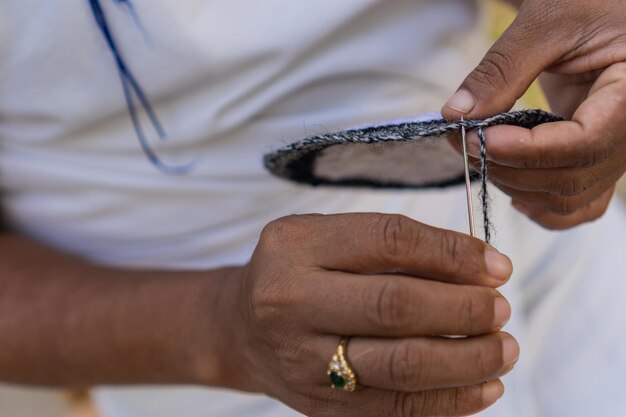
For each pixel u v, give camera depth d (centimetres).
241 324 51
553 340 75
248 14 55
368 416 48
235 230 63
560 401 74
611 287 76
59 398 118
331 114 60
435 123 47
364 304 46
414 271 46
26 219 64
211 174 60
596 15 48
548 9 48
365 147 48
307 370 48
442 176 54
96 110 57
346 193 63
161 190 61
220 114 58
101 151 59
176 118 58
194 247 64
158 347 57
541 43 48
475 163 49
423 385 46
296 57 57
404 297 45
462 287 46
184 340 56
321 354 47
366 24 58
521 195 52
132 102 57
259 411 68
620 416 71
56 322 59
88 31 54
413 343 46
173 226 63
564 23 48
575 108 52
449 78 63
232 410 68
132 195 61
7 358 60
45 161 60
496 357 46
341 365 46
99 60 55
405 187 56
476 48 66
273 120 59
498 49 49
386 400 47
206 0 54
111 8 53
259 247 48
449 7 62
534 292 76
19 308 59
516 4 61
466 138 47
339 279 46
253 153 60
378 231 46
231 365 55
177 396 69
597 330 74
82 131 58
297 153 49
